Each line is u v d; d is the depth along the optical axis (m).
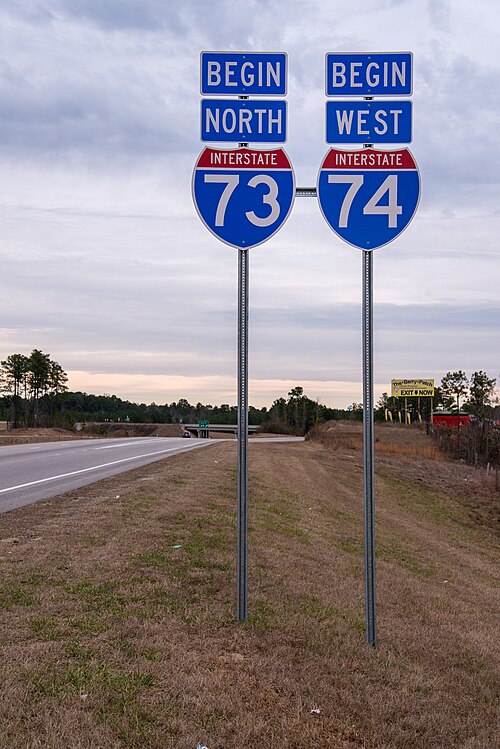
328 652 5.22
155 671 4.33
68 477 15.59
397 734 4.14
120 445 35.38
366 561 5.71
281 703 4.22
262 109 5.95
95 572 6.48
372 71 5.99
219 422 133.62
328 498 19.33
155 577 6.51
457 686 5.14
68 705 3.78
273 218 5.90
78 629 4.94
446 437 51.19
